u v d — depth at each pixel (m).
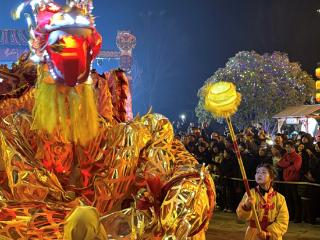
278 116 26.84
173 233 2.58
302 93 35.03
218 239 11.05
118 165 2.77
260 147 14.55
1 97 3.28
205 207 2.70
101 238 2.20
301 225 12.67
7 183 2.83
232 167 14.84
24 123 2.81
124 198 2.88
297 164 12.97
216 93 3.48
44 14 2.62
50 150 2.76
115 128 2.87
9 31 20.73
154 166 2.89
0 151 2.77
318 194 12.81
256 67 34.75
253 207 5.37
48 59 2.61
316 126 25.69
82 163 2.80
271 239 6.07
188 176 2.73
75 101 2.69
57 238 2.59
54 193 2.70
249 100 34.41
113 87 3.63
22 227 2.61
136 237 2.60
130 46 20.20
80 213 2.18
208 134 27.84
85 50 2.56
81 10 2.59
